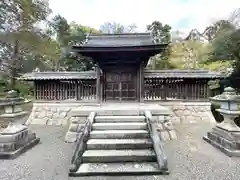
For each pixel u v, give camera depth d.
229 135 3.94
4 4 8.33
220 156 3.73
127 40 6.23
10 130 4.03
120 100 6.52
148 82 7.72
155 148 3.47
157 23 17.45
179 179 2.77
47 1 10.95
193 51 15.38
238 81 10.16
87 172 2.93
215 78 7.48
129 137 4.09
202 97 7.86
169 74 7.65
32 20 9.64
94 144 3.73
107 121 4.69
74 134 4.98
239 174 2.91
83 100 7.79
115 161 3.37
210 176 2.85
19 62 10.39
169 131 5.11
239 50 9.91
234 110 4.17
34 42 9.89
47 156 3.83
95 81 7.75
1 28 8.63
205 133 5.86
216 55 11.61
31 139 4.66
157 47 5.18
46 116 7.80
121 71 6.55
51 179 2.80
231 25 10.35
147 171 2.96
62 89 7.91
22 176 2.90
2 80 10.74
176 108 7.73
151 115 4.72
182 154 3.88
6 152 3.74
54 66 14.53
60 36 14.86
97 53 5.74
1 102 3.88
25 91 12.16
